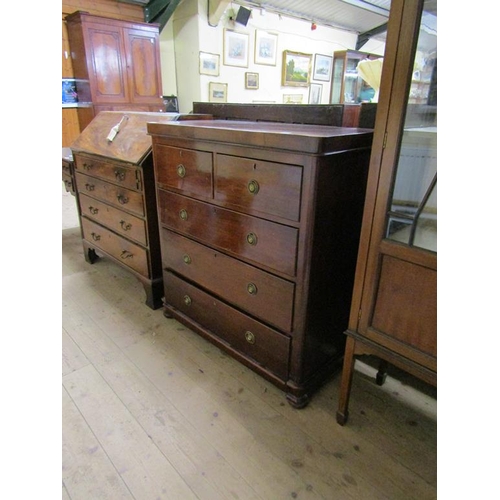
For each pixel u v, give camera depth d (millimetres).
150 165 1804
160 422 1342
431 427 1347
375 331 1127
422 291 987
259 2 5375
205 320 1740
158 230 1938
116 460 1195
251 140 1206
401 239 1005
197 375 1580
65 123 4676
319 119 1733
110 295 2227
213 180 1418
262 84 5863
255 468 1176
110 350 1731
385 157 975
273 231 1259
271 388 1514
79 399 1439
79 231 3311
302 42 6188
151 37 4703
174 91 5598
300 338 1318
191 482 1129
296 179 1130
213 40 5102
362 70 1731
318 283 1277
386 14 6301
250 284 1425
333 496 1094
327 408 1421
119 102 4633
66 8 4301
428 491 1112
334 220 1233
